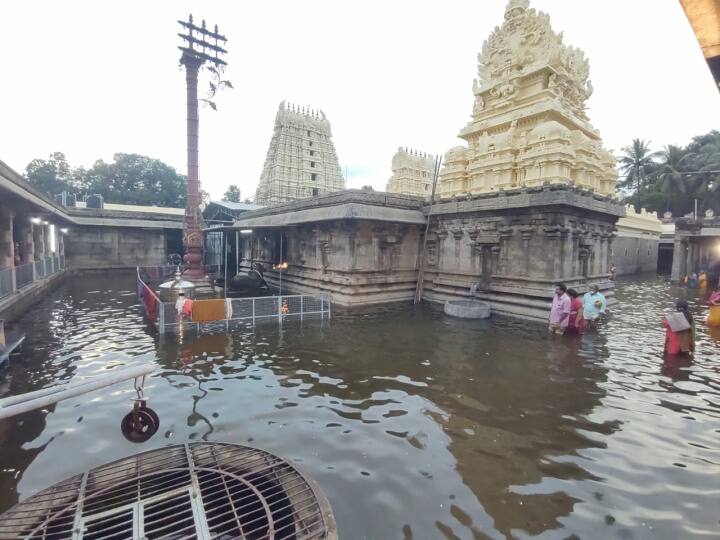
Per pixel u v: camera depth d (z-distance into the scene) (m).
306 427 5.26
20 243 17.59
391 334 10.41
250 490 3.63
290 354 8.54
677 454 4.66
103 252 28.52
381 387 6.75
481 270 14.34
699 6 2.74
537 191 12.26
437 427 5.32
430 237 16.69
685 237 23.89
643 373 7.51
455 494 3.87
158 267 21.36
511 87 15.48
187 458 4.01
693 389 6.71
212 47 17.89
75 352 8.47
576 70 15.82
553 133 12.91
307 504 3.37
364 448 4.73
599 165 14.86
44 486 3.92
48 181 48.38
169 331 10.12
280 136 36.00
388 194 15.46
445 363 8.06
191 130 17.91
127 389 6.46
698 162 39.06
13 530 3.05
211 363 7.86
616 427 5.34
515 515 3.57
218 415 5.57
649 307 15.22
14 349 8.39
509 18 15.77
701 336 10.57
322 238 16.12
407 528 3.38
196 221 18.39
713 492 3.92
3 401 3.00
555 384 6.93
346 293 14.72
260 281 18.84
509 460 4.51
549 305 12.01
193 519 3.09
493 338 10.06
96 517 3.10
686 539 3.27
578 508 3.67
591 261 14.84
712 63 3.36
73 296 16.72
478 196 14.15
